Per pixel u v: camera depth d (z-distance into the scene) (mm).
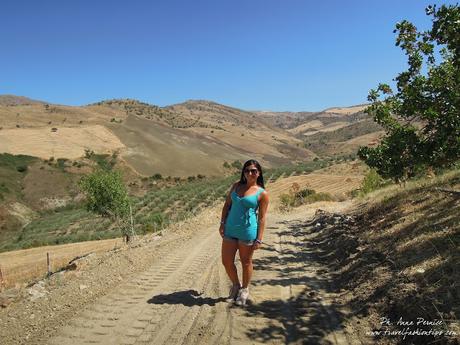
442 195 8703
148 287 6078
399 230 7273
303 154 198625
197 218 16156
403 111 8656
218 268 7230
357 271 5949
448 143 7777
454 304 3857
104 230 43062
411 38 8305
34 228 51281
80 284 6137
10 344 4227
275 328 4414
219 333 4316
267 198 5203
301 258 8039
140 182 87625
